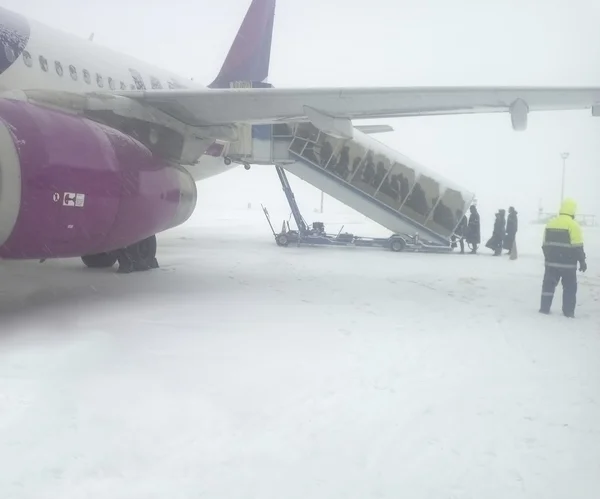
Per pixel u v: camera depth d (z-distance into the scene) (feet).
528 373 16.65
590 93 26.63
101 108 27.09
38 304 24.91
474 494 9.97
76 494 9.66
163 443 11.59
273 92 27.58
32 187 20.29
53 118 22.25
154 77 43.21
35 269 36.83
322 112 29.71
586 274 40.29
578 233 24.77
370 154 54.80
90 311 23.57
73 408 13.23
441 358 18.02
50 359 16.75
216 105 29.45
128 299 26.35
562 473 10.74
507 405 14.08
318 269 38.93
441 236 55.88
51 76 31.35
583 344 20.08
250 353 17.98
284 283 32.17
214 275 34.73
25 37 30.07
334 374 16.15
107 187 23.70
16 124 20.24
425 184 54.85
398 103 28.53
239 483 10.14
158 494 9.72
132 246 35.29
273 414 13.19
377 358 17.83
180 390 14.55
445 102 28.30
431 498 9.80
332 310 24.99
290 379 15.62
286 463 10.91
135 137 29.63
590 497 9.90
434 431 12.50
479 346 19.58
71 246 23.13
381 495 9.87
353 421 12.92
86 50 35.53
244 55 63.62
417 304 27.04
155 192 27.27
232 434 12.09
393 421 12.97
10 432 11.93
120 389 14.51
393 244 55.06
